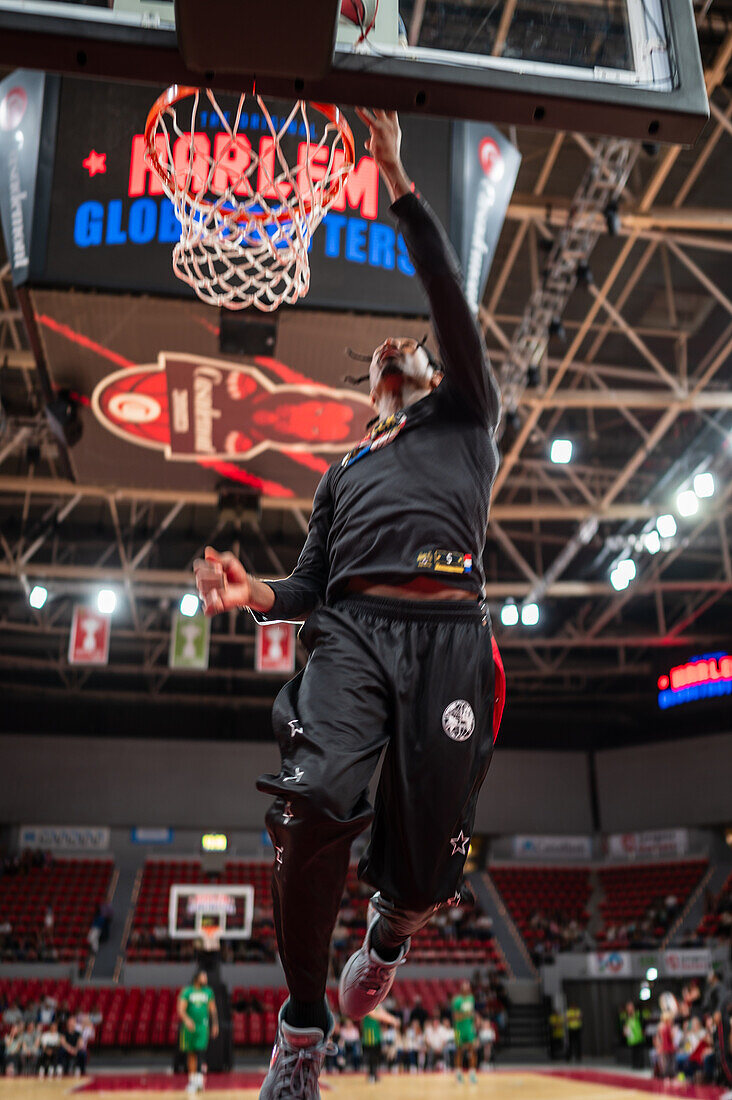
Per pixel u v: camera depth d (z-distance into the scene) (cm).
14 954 2331
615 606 2277
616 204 1164
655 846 2802
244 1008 2120
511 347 1417
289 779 149
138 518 2198
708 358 1566
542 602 2480
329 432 952
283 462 1004
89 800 2770
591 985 2347
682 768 2805
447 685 162
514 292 1612
